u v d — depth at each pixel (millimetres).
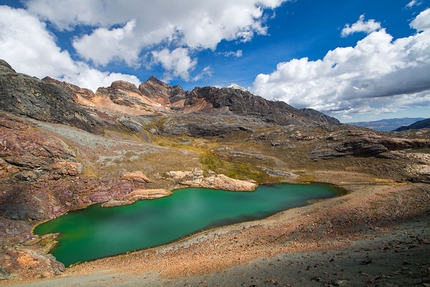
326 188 80750
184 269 23688
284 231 40812
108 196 66438
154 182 79000
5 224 45844
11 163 59031
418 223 32312
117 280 22703
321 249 24844
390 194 58219
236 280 16406
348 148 107500
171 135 172750
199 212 57812
